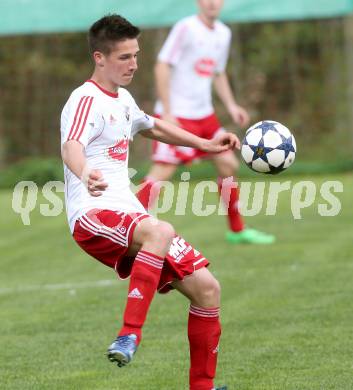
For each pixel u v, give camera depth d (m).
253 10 52.78
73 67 70.12
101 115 16.09
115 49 16.05
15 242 38.19
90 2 52.69
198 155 33.78
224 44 35.59
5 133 69.12
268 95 71.88
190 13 52.31
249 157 18.11
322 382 17.41
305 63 71.50
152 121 17.59
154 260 15.23
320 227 37.91
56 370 19.09
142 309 15.02
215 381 17.83
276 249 32.81
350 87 64.81
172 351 20.27
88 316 24.02
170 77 35.16
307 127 69.50
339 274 27.52
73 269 31.34
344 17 65.75
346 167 61.16
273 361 19.03
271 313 23.20
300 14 52.72
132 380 18.17
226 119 69.94
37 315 24.39
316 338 20.64
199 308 16.20
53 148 69.25
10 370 19.19
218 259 31.34
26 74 69.44
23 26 52.88
